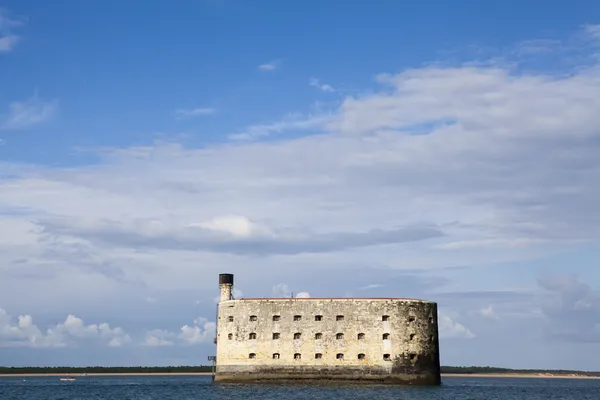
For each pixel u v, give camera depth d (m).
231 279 104.62
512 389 137.00
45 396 108.00
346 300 98.38
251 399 79.38
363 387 94.75
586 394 124.38
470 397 90.38
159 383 161.12
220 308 101.25
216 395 85.75
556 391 135.25
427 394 89.31
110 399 97.25
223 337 100.19
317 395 83.62
